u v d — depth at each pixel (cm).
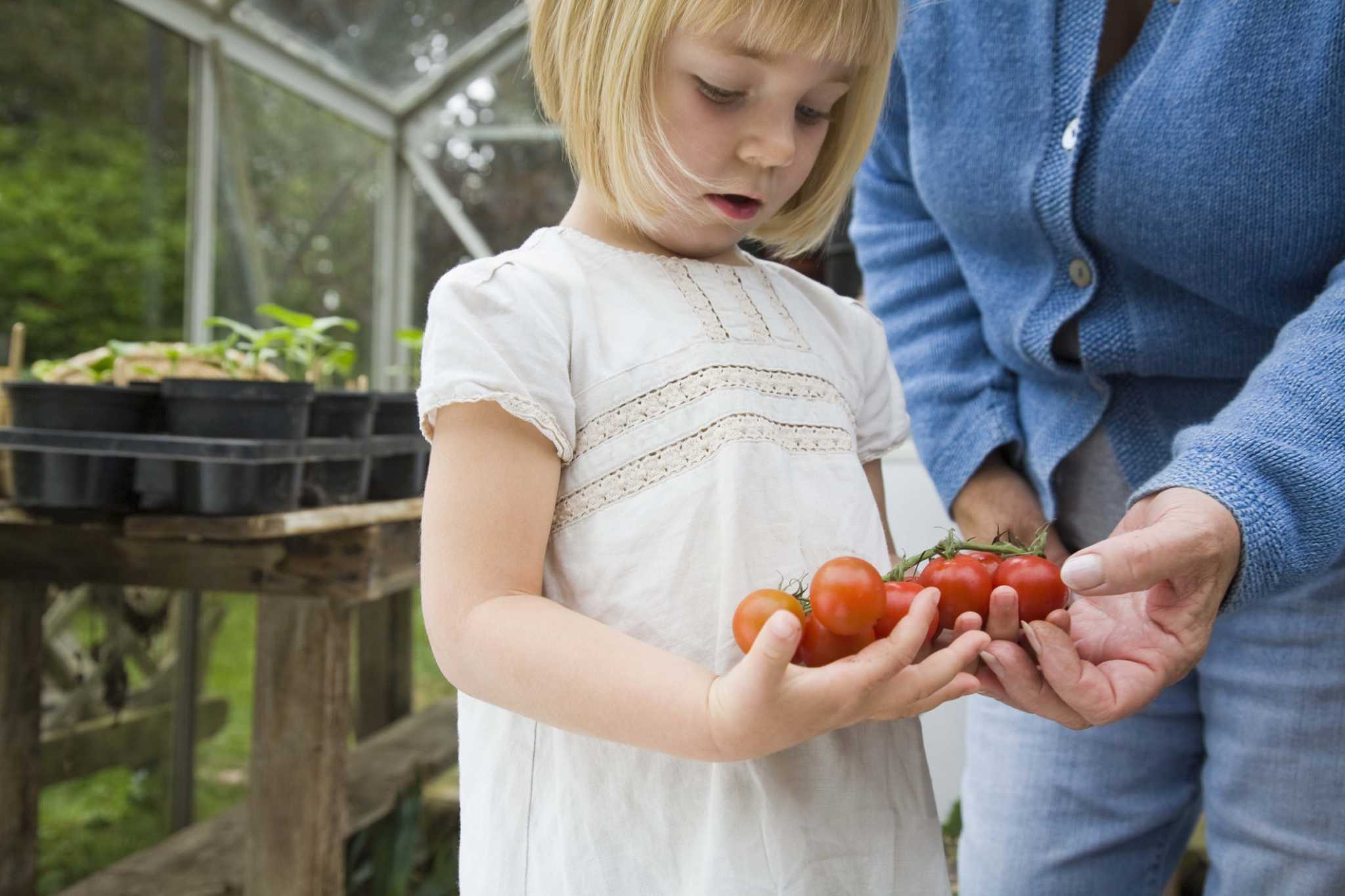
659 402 94
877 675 72
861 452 115
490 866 100
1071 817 133
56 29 346
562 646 81
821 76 91
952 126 128
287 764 211
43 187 356
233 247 411
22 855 232
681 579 91
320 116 453
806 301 112
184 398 215
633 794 94
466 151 500
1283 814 118
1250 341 120
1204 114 109
